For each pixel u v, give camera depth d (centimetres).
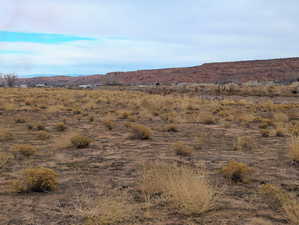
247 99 4009
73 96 3975
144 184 550
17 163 745
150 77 15362
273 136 1213
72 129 1384
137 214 440
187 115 1969
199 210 444
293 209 442
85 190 550
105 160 786
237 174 611
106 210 427
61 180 613
